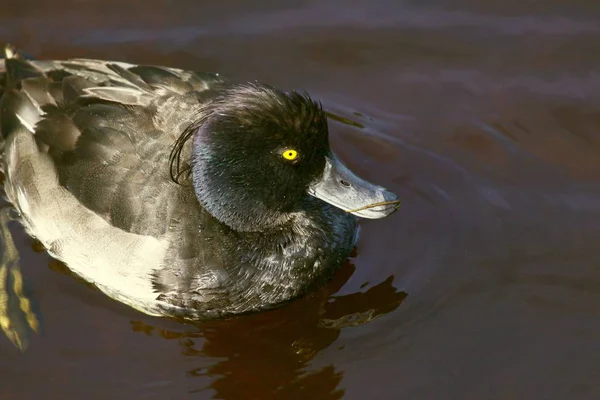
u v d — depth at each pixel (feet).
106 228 32.53
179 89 34.47
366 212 31.94
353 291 34.58
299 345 32.48
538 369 31.01
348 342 32.42
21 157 35.14
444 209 38.32
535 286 34.35
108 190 32.19
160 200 31.86
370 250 36.32
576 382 30.50
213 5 47.91
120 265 32.58
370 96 43.88
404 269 35.42
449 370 31.09
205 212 32.76
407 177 39.96
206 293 32.83
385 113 43.09
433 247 36.40
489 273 35.01
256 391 30.63
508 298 33.88
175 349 32.32
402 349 32.01
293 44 46.34
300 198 33.09
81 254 33.53
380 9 47.96
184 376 31.17
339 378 30.99
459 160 40.70
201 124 31.65
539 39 45.78
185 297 32.86
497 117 42.50
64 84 34.76
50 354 31.76
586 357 31.42
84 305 33.91
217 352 32.27
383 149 41.39
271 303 34.09
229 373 31.35
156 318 33.78
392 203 31.86
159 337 32.86
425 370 31.14
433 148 41.39
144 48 45.47
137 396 30.25
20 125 35.55
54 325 32.94
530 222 37.32
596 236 36.42
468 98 43.47
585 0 47.65
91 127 33.09
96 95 33.99
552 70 44.37
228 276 32.83
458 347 31.96
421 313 33.42
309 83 44.45
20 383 30.60
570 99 42.86
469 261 35.65
